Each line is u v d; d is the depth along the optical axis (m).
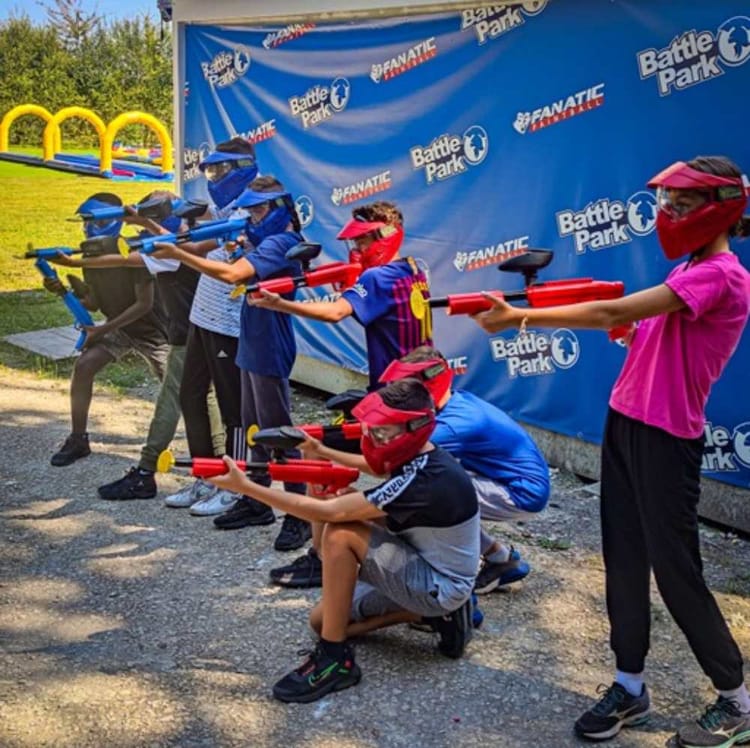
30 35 27.64
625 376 3.41
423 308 4.04
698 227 3.11
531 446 4.37
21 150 25.39
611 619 3.56
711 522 5.38
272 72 7.51
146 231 5.16
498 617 4.38
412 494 3.66
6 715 3.67
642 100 5.35
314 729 3.60
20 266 12.44
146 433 6.88
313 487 4.02
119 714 3.68
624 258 5.56
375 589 4.00
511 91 5.96
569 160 5.73
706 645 3.39
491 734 3.58
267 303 4.02
